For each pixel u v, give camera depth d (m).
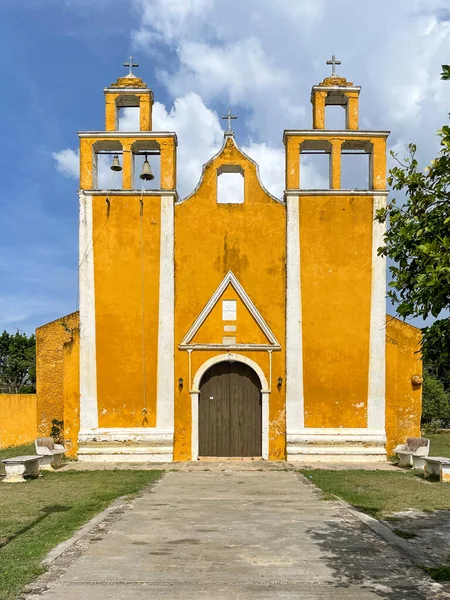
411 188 6.75
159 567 7.06
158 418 17.38
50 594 6.16
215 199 18.20
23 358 53.47
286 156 18.28
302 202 18.08
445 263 5.61
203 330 17.72
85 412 17.41
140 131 18.22
